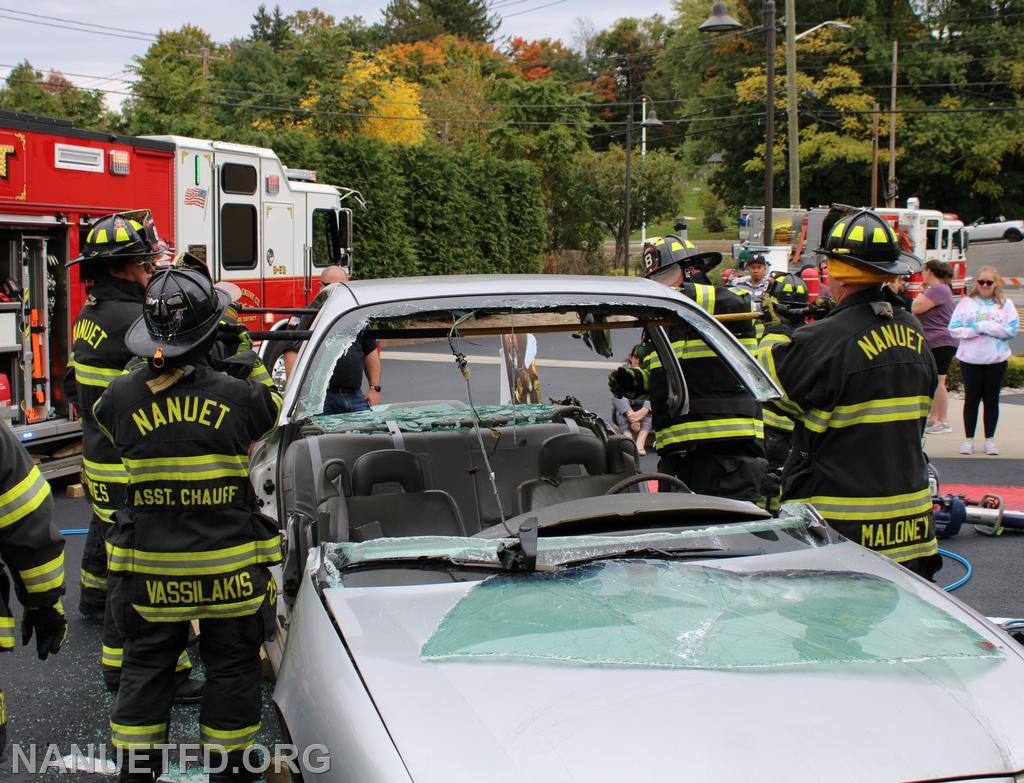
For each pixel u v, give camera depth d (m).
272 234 11.78
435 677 2.24
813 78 44.34
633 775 1.90
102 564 5.05
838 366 3.41
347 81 30.22
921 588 2.79
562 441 4.26
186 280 3.13
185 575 3.16
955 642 2.42
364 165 20.98
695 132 49.22
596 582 2.74
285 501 4.23
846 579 2.79
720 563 2.90
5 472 2.59
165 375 3.12
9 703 4.21
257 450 5.12
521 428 4.63
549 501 3.97
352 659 2.35
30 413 7.86
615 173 39.69
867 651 2.34
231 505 3.20
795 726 2.04
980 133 41.28
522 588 2.71
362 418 4.70
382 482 3.98
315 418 4.63
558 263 33.38
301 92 29.84
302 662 2.51
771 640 2.39
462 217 23.83
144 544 3.17
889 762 1.97
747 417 4.72
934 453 9.30
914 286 24.45
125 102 27.88
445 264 23.44
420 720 2.09
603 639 2.38
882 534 3.43
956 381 13.70
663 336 4.52
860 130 42.84
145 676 3.27
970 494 7.69
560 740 2.00
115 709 3.29
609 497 3.36
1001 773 2.01
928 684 2.22
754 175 46.72
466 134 38.06
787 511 3.25
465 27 86.69
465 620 2.50
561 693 2.16
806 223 24.70
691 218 74.94
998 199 43.78
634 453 4.41
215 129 21.05
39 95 27.14
